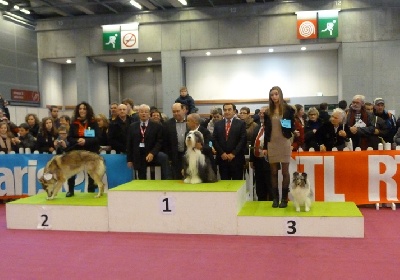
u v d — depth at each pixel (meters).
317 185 7.28
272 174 6.00
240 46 17.86
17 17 18.20
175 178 7.03
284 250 4.91
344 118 7.43
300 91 18.86
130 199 5.91
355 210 5.71
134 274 4.27
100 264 4.61
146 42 18.78
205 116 19.11
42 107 19.83
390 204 7.23
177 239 5.49
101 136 7.95
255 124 7.96
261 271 4.25
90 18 19.22
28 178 8.39
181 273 4.26
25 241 5.64
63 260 4.79
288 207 6.01
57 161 6.53
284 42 17.44
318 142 7.49
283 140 5.84
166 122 7.12
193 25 18.25
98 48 19.28
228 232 5.64
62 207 6.18
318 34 16.94
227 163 6.86
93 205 6.07
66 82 21.95
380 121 7.79
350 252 4.79
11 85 17.92
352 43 16.84
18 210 6.35
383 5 16.48
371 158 7.17
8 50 17.81
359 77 16.89
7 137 8.98
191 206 5.72
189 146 6.27
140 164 7.11
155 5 17.94
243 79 19.33
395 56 16.62
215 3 18.03
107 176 7.79
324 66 18.59
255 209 5.91
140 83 22.23
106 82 21.50
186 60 19.72
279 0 17.23
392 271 4.17
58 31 19.62
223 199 5.62
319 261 4.51
